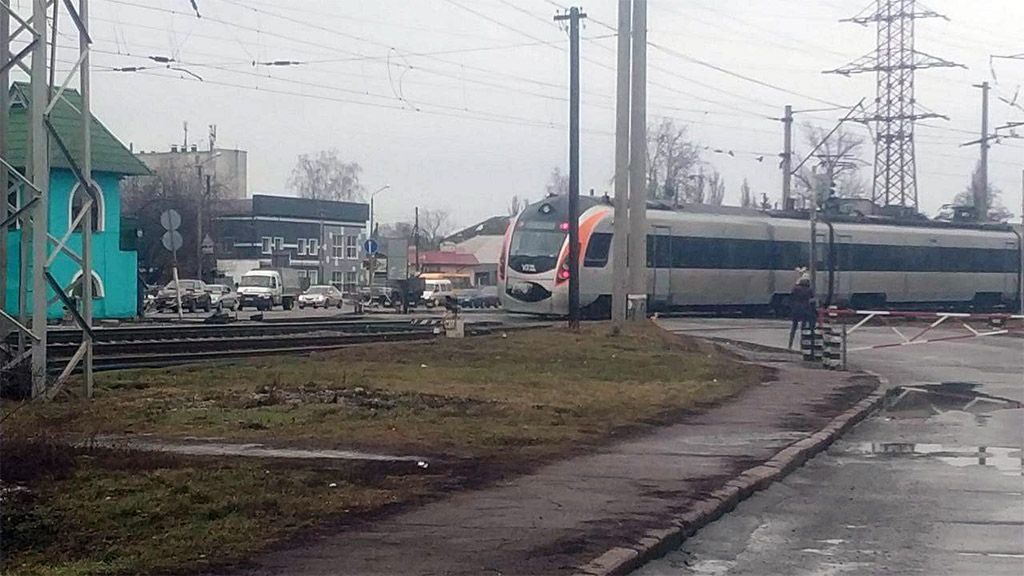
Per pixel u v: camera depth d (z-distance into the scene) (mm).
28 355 16594
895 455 14633
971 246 58562
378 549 8648
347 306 70688
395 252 59062
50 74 17125
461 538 9039
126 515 9516
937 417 18750
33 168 16656
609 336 29109
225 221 94125
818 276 51531
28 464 11164
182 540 8789
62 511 9570
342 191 125562
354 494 10617
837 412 18031
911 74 59969
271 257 94812
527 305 42219
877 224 54844
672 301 46406
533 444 14016
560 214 42625
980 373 26797
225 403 16797
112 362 21953
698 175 85562
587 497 10797
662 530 9438
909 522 10469
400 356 24812
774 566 8797
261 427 14680
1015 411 19688
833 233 52406
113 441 13297
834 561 8961
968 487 12312
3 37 16953
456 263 123062
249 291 64625
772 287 49969
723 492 11172
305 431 14422
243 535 8977
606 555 8547
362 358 24297
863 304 54125
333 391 18406
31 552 8422
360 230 103188
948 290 57469
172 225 41000
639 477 11938
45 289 16812
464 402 17672
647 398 19344
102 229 41750
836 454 14688
